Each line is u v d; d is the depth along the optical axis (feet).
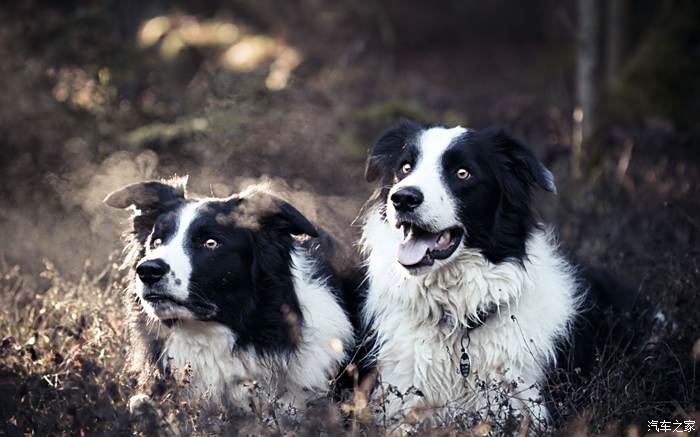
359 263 22.38
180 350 19.69
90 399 17.97
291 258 20.43
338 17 65.10
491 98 56.08
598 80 39.27
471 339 20.38
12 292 24.22
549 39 75.97
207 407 18.44
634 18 56.85
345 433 17.20
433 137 20.75
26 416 18.30
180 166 36.35
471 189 20.04
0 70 39.11
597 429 18.03
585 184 35.01
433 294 20.30
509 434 17.58
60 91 39.45
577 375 20.22
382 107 43.50
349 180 36.73
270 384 19.75
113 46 41.63
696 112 39.75
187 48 53.16
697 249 25.11
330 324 20.67
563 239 28.58
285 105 41.81
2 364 19.94
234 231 19.33
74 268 27.30
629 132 38.19
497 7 78.28
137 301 20.13
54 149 37.19
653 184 33.81
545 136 42.57
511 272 20.30
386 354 20.71
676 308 23.56
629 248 28.45
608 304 23.62
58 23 41.04
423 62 71.92
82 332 21.02
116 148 37.47
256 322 19.72
